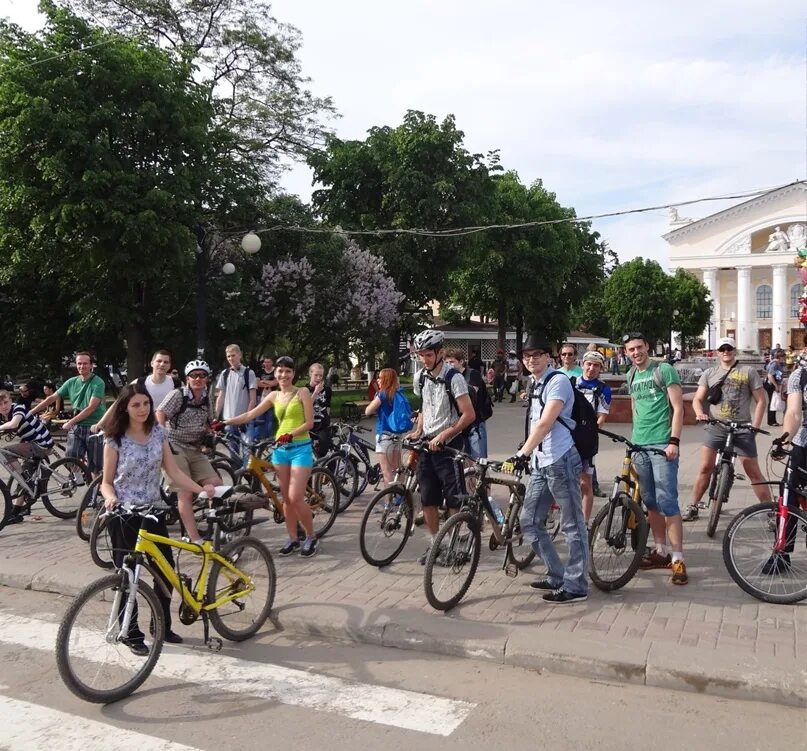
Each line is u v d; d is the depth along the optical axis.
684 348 65.44
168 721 3.89
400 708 4.01
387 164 24.98
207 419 6.71
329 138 25.94
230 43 23.95
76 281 18.28
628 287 58.66
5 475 8.29
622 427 16.98
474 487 6.05
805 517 5.32
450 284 29.72
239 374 9.45
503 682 4.34
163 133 16.64
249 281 20.97
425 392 6.28
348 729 3.79
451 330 46.06
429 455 6.18
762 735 3.68
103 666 4.16
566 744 3.61
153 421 4.79
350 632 5.04
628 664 4.30
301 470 6.62
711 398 7.45
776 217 67.56
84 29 16.22
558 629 4.83
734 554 5.46
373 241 25.03
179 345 20.03
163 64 16.73
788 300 68.19
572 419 5.34
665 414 6.03
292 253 21.39
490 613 5.21
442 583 5.36
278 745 3.63
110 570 6.39
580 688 4.25
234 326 19.52
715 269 70.25
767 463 7.55
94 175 14.79
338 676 4.45
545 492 5.42
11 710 4.02
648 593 5.59
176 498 6.63
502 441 15.42
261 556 5.23
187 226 16.89
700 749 3.54
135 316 17.81
